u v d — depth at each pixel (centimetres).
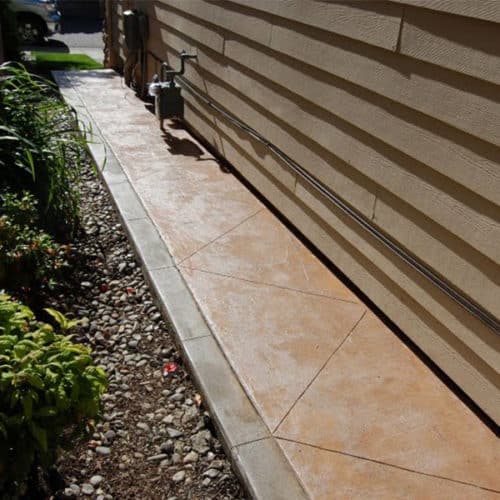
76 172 396
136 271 333
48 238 306
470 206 218
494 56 196
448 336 242
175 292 298
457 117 215
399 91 243
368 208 281
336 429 221
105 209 405
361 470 204
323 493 194
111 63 843
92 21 1587
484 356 222
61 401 157
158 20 594
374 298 289
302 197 345
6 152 337
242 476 199
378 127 262
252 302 295
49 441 166
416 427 225
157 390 247
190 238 352
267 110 372
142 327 287
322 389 241
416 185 244
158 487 200
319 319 286
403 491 197
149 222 368
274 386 240
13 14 877
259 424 220
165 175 444
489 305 216
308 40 307
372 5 252
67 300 301
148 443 219
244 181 443
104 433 222
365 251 289
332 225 316
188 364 253
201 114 508
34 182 356
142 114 605
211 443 220
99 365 259
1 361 161
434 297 245
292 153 349
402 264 263
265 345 264
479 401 229
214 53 452
